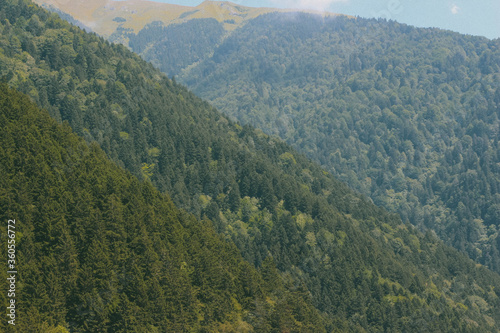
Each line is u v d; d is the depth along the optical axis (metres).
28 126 135.00
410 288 188.50
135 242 120.69
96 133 188.75
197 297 124.44
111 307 106.19
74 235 114.62
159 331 108.75
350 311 168.50
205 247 137.12
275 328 130.50
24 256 104.38
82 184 127.75
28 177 121.00
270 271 151.12
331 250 182.12
